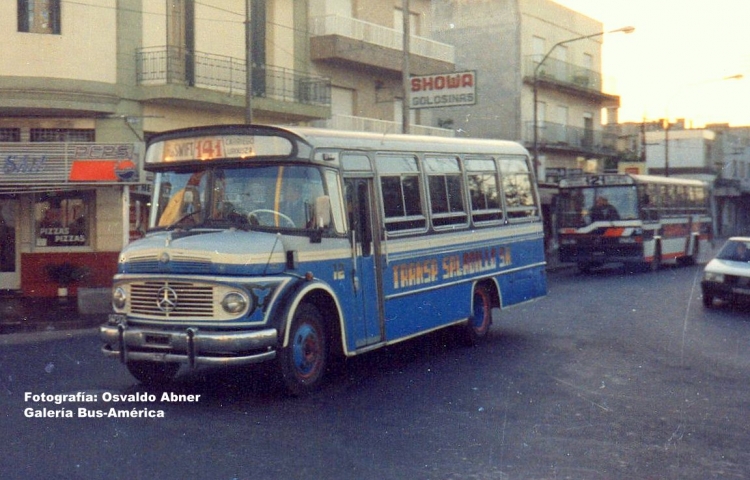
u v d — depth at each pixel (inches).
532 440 296.7
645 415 338.0
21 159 725.9
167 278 333.4
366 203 403.9
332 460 267.4
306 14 1016.9
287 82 976.9
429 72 1194.0
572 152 1764.3
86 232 816.9
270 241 341.4
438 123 1439.5
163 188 377.1
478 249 504.4
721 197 2721.5
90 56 774.5
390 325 414.6
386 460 268.5
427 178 456.8
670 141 2551.7
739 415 340.2
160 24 833.5
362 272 393.7
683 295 829.8
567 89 1716.3
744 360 473.1
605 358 472.1
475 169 508.7
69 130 794.2
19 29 746.8
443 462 267.4
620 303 756.0
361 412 333.7
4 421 315.6
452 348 501.4
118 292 347.3
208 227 359.6
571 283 978.1
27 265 803.4
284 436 296.0
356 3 1100.5
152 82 818.8
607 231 1119.6
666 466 268.1
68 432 299.9
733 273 701.9
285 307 338.0
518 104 1589.6
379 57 1090.7
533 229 576.7
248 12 765.9
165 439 290.7
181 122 864.9
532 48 1643.7
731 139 2800.2
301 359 358.9
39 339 548.7
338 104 1095.6
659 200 1188.5
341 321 373.7
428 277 450.9
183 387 378.6
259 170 362.0
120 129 801.6
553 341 532.4
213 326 327.6
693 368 445.7
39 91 746.8
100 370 422.6
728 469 266.2
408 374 417.7
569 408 347.6
